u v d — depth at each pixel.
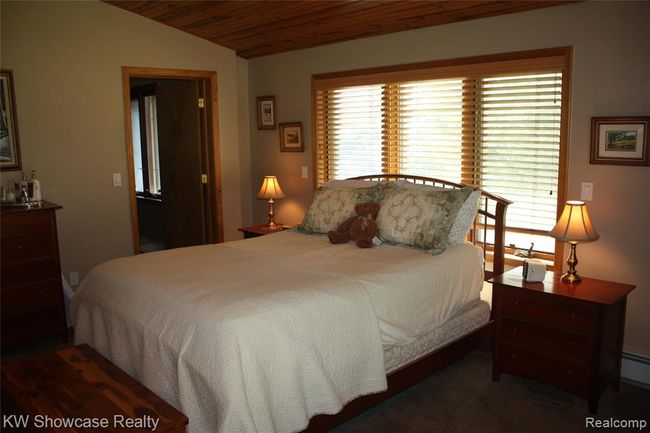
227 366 2.10
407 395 3.10
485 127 3.77
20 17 4.02
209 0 4.07
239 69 5.39
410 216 3.46
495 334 3.21
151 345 2.43
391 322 2.80
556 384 2.99
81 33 4.31
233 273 2.87
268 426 2.16
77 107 4.34
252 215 5.68
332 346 2.47
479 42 3.68
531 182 3.60
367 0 3.64
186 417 2.10
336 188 4.04
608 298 2.81
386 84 4.30
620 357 3.09
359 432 2.73
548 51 3.34
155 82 6.41
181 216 5.72
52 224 3.82
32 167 4.16
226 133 5.32
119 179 4.62
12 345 3.73
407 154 4.27
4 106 3.98
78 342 3.08
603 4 3.09
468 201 3.50
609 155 3.14
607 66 3.11
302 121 5.00
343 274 2.89
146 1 4.27
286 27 4.39
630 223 3.13
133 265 3.06
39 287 3.81
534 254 3.61
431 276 3.08
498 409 2.94
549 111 3.46
